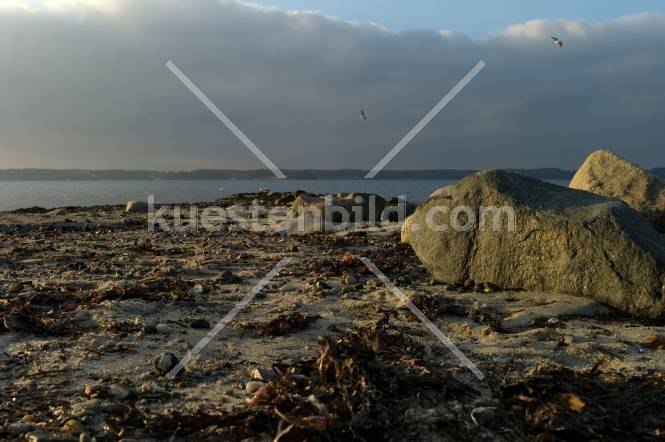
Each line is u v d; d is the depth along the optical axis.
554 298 2.92
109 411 1.61
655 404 1.64
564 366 2.04
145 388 1.81
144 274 3.78
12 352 2.15
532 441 1.47
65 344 2.24
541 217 3.06
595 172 4.93
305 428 1.39
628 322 2.65
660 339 2.25
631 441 1.45
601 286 2.82
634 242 2.79
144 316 2.65
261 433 1.48
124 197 23.62
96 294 3.00
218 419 1.50
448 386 1.73
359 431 1.44
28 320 2.44
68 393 1.77
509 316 2.71
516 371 1.97
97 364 2.02
